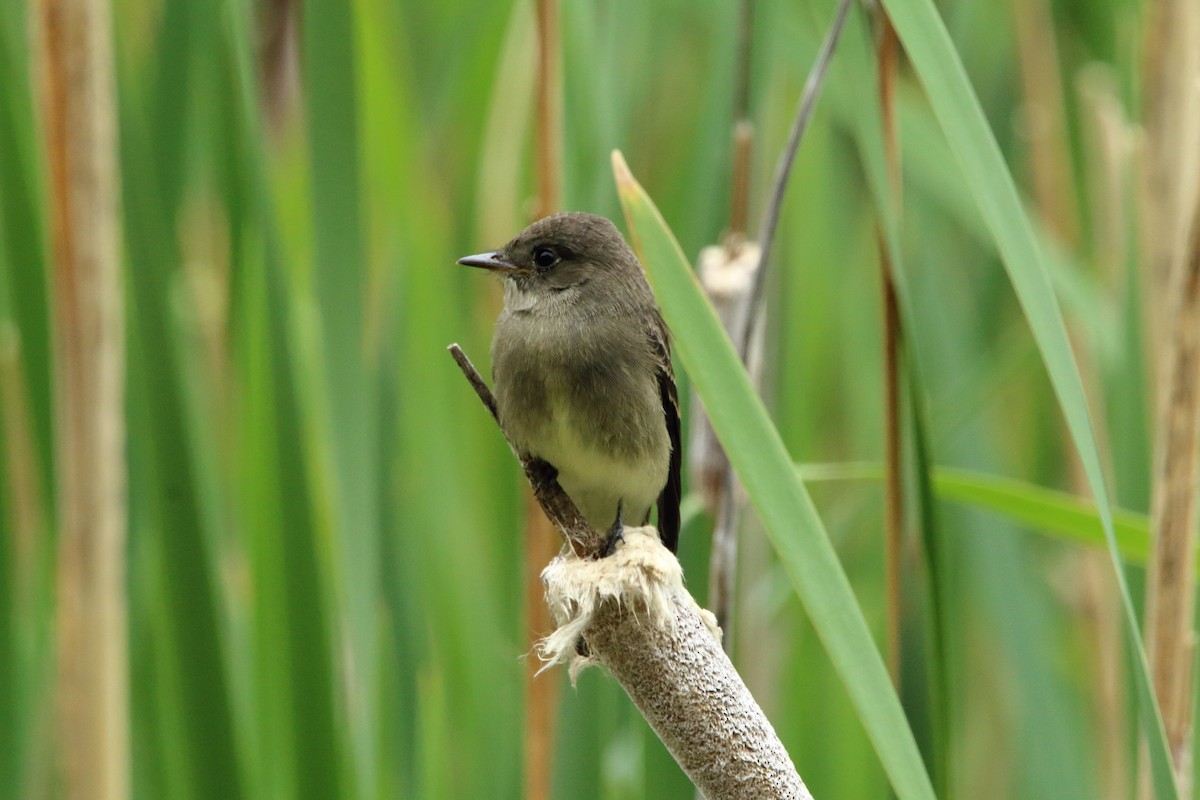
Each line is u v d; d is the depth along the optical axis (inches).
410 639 209.8
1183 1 209.8
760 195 211.6
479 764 211.0
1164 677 206.2
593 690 209.5
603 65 211.2
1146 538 207.3
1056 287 212.1
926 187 213.3
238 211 209.5
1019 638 212.1
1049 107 214.5
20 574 209.9
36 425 208.8
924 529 206.2
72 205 206.7
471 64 213.3
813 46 211.6
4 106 208.7
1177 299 206.2
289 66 209.8
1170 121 209.9
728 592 208.4
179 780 209.0
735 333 209.2
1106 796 212.4
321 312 207.8
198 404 209.9
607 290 209.8
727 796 203.9
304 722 208.1
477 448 212.8
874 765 212.2
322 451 209.6
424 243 211.8
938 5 212.5
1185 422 206.1
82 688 207.0
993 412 215.0
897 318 206.8
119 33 208.2
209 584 207.9
